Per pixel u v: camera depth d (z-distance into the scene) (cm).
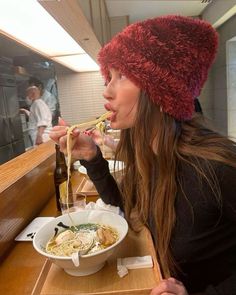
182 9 412
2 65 275
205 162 71
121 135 102
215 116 446
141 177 91
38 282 69
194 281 81
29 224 101
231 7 329
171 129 76
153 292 63
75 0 96
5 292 67
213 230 75
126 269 71
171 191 77
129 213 101
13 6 107
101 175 104
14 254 84
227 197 69
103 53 80
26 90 341
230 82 395
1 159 268
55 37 171
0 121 269
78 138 99
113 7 379
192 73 73
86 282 68
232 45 388
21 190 98
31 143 337
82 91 455
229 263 77
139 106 75
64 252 69
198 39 72
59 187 109
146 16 433
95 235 77
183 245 77
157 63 71
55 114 379
